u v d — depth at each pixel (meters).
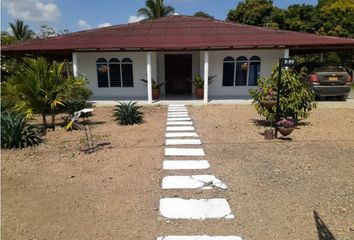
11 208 4.46
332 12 29.80
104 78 17.44
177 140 8.01
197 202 4.52
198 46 14.71
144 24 20.00
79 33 18.16
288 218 4.05
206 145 7.51
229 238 3.62
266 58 16.97
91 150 7.17
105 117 11.77
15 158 6.71
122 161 6.38
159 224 3.95
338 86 14.62
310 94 9.00
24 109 9.06
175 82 18.41
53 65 9.62
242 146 7.38
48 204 4.55
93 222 4.04
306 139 7.99
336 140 7.88
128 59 17.22
